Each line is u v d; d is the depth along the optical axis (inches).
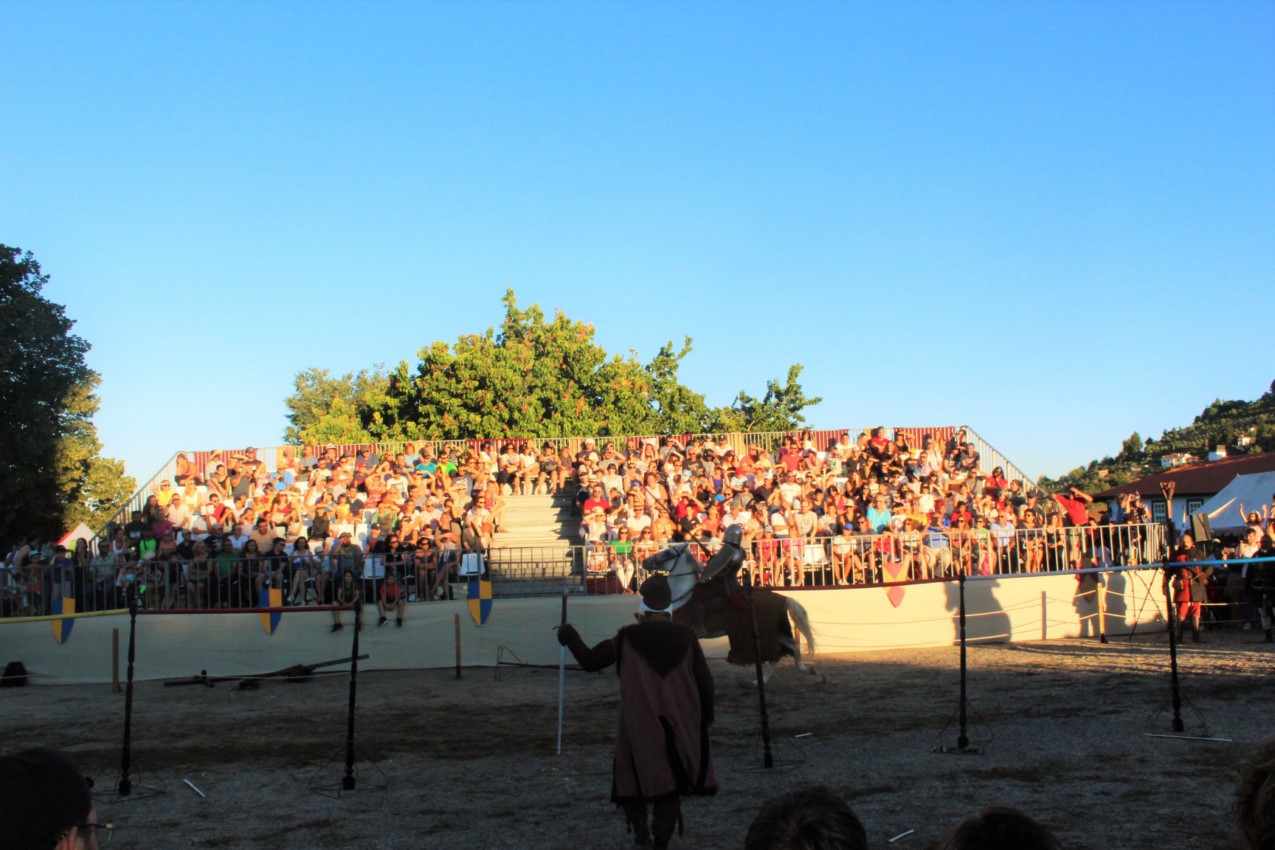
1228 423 2738.7
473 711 514.3
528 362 1599.4
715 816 314.8
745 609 545.6
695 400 1739.7
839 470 1050.1
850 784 344.8
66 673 658.8
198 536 818.2
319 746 434.0
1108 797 320.2
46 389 1250.6
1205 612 780.6
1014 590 737.0
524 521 984.9
